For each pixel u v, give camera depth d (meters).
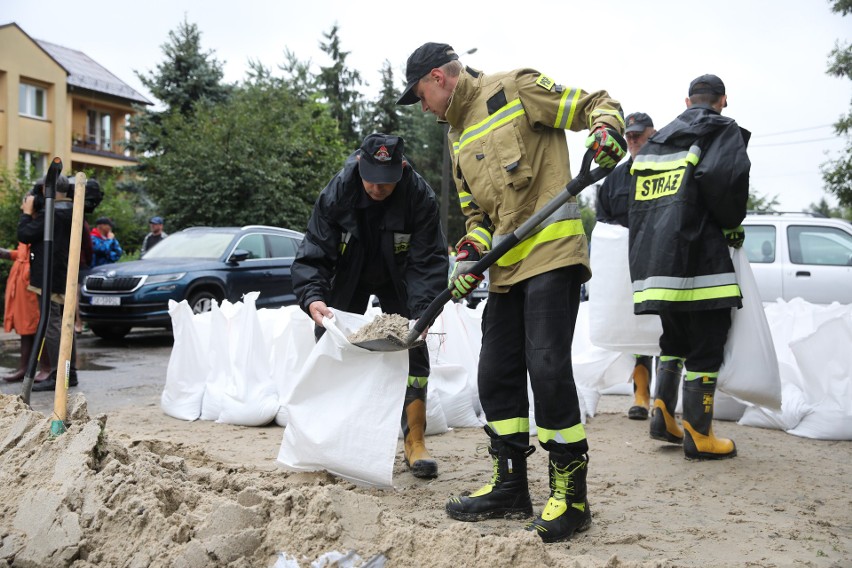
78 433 3.16
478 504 3.41
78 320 10.15
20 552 2.73
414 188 4.14
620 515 3.52
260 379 5.73
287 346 5.74
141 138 26.23
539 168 3.26
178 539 2.64
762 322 4.62
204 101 25.36
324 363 3.71
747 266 4.65
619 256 5.37
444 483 4.06
